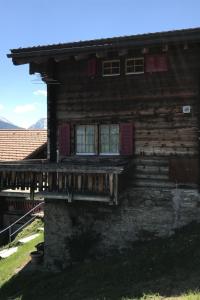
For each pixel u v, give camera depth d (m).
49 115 18.94
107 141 18.16
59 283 16.19
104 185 16.02
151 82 17.17
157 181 17.11
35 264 19.06
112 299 12.65
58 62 18.67
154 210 17.08
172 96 16.84
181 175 16.70
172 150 16.89
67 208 18.30
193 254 14.09
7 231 26.34
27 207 26.78
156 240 16.80
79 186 16.39
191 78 16.52
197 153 16.48
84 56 17.55
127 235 17.41
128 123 17.53
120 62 17.66
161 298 11.75
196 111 16.47
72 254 18.19
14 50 17.81
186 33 15.21
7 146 31.56
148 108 17.25
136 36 15.88
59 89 18.81
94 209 17.88
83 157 18.33
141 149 17.39
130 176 17.39
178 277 13.06
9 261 20.28
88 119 18.27
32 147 31.09
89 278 15.34
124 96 17.64
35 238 22.75
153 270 14.12
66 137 18.66
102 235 17.77
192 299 10.94
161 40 15.65
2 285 17.88
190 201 16.55
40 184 17.11
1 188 17.69
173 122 16.86
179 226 16.69
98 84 18.08
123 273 14.67
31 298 15.84
